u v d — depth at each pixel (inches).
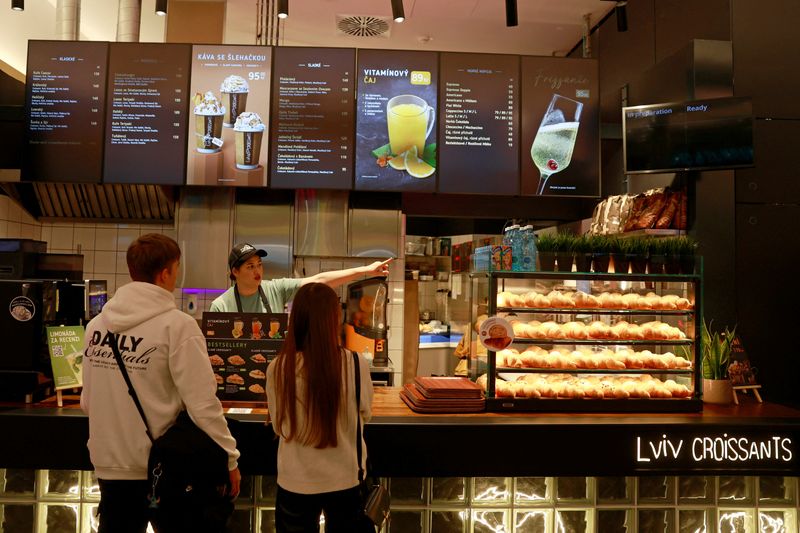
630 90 180.4
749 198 148.6
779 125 150.5
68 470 98.5
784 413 113.6
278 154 165.3
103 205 190.4
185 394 70.8
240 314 106.1
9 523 100.9
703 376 124.0
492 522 106.3
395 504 105.0
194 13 204.4
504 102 168.2
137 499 72.9
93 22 222.4
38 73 162.2
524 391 109.7
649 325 112.8
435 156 166.9
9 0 178.7
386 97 166.7
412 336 228.7
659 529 108.4
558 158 168.4
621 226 152.6
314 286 75.4
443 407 107.7
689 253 114.1
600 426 102.5
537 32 232.4
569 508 107.4
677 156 142.2
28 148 161.6
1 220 171.8
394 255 185.2
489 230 242.8
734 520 109.6
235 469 75.0
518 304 110.0
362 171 166.1
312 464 73.0
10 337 103.1
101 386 72.4
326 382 71.9
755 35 150.6
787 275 147.9
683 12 165.3
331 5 210.1
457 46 247.9
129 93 163.3
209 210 181.9
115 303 74.1
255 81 165.5
